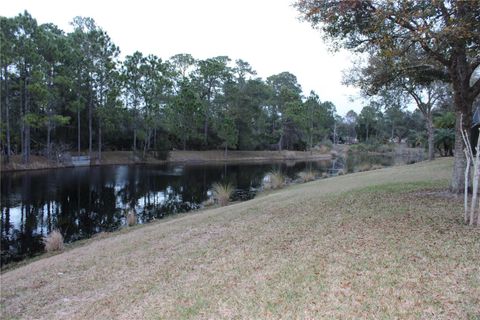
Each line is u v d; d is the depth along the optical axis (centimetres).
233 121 4675
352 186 1191
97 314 436
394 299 363
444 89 2236
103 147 4031
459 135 819
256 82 5103
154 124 4144
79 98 3419
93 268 636
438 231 564
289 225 716
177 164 3897
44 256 898
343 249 526
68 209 1522
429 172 1423
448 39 597
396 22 614
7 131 2802
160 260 612
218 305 400
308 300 381
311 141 5894
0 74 2767
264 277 461
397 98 2223
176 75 4691
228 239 678
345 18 712
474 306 337
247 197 1650
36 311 485
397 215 685
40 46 2956
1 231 1180
